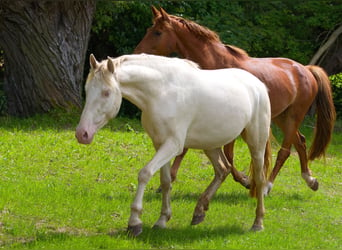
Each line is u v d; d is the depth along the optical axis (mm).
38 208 9555
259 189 9555
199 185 12789
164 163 8266
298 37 26594
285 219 10508
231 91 8891
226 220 9961
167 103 8266
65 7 18844
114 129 17812
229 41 23109
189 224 9438
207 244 8398
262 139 9500
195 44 11633
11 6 18156
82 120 7730
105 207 9945
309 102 12812
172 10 23531
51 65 18781
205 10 24172
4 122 17422
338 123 24781
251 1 26141
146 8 22469
